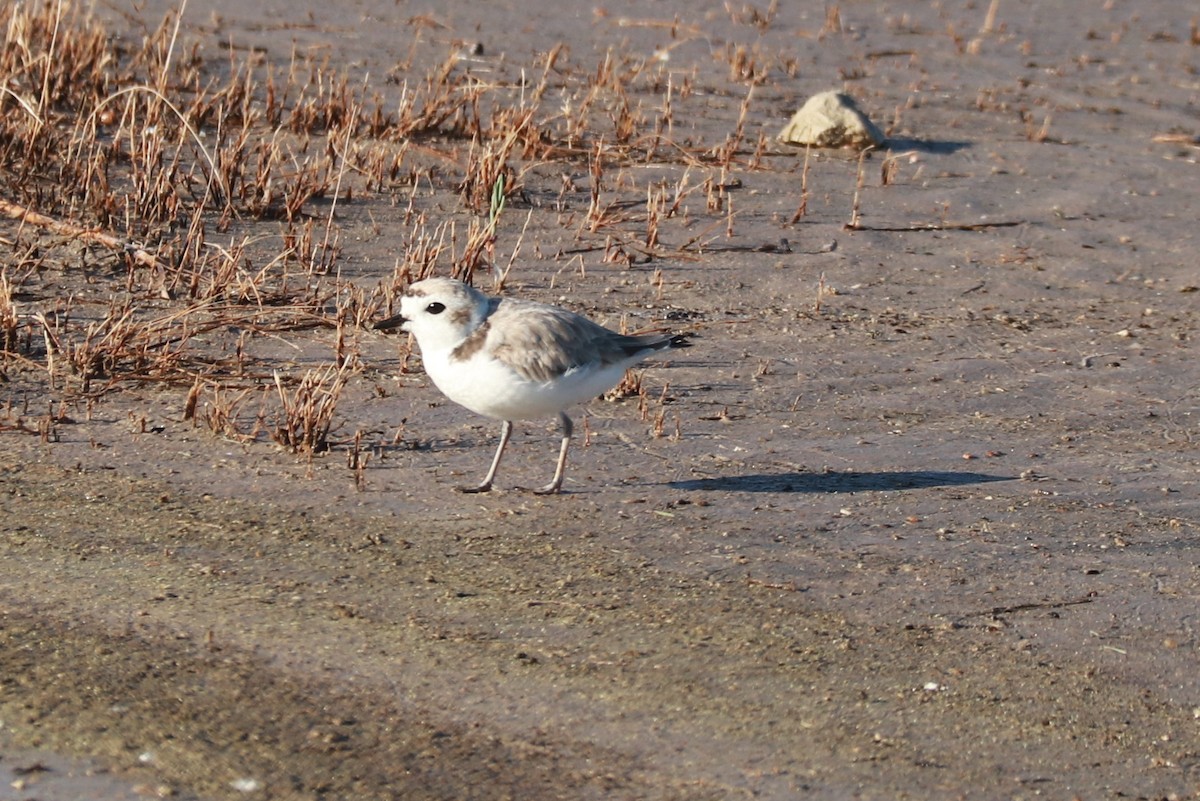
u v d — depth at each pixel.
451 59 20.36
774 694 8.00
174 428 11.27
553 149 18.34
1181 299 15.08
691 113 20.48
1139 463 11.28
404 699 7.82
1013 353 13.48
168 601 8.72
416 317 9.92
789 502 10.43
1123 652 8.59
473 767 7.28
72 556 9.24
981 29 26.00
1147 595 9.23
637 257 15.62
